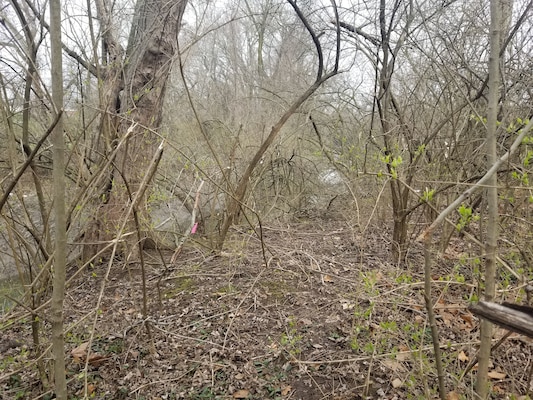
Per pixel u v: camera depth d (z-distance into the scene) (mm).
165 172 4898
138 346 3127
